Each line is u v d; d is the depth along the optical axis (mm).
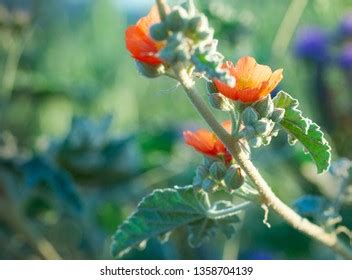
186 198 355
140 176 708
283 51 707
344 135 725
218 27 657
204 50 282
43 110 839
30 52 883
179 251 644
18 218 623
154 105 862
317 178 672
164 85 862
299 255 696
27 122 829
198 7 656
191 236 367
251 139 311
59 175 573
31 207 664
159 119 839
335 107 737
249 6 729
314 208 404
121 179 672
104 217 695
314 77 758
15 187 630
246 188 342
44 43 904
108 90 855
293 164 680
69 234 682
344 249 379
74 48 917
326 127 734
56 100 829
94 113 835
